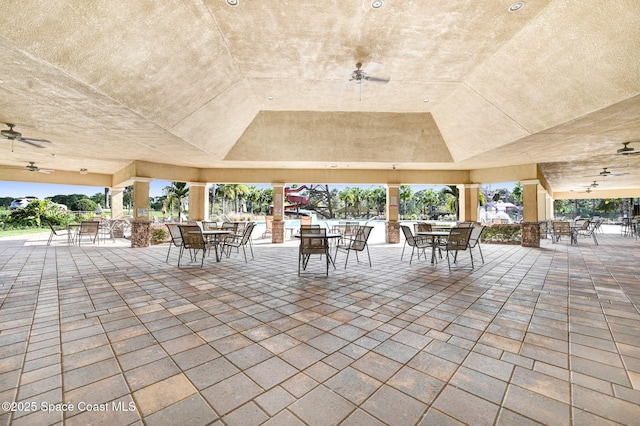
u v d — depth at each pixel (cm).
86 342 244
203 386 184
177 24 335
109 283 441
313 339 251
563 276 492
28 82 340
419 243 697
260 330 270
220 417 157
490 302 352
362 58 438
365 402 169
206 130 611
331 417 157
